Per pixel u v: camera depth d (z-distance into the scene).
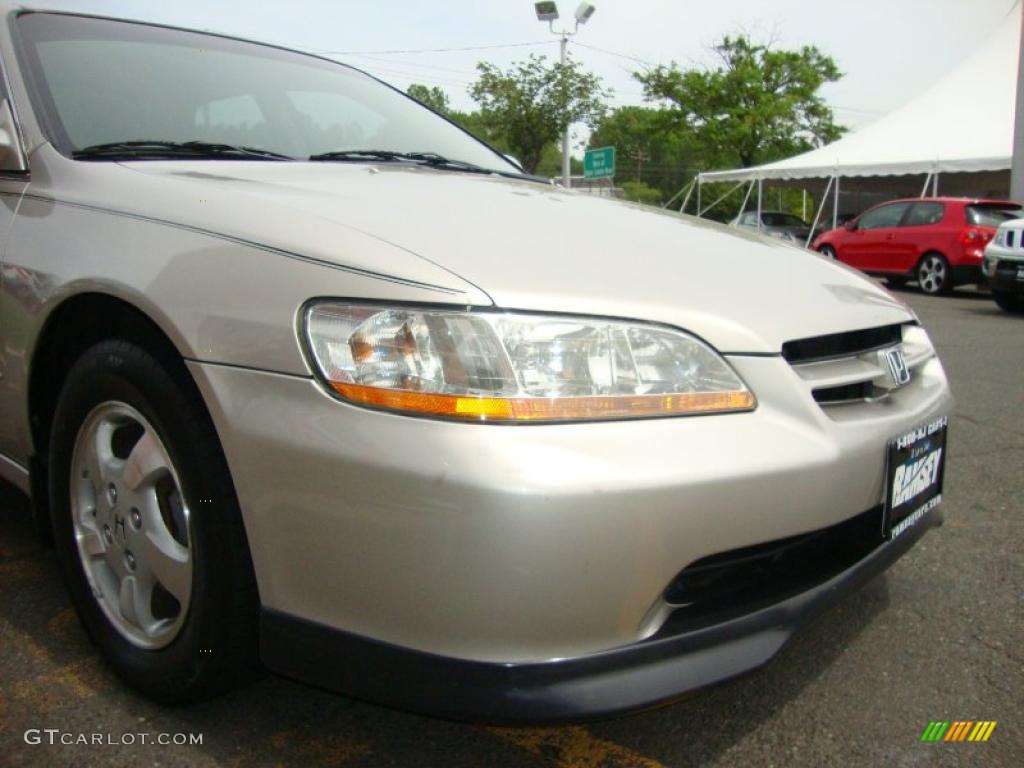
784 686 2.03
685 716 1.92
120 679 1.95
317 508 1.48
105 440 1.92
